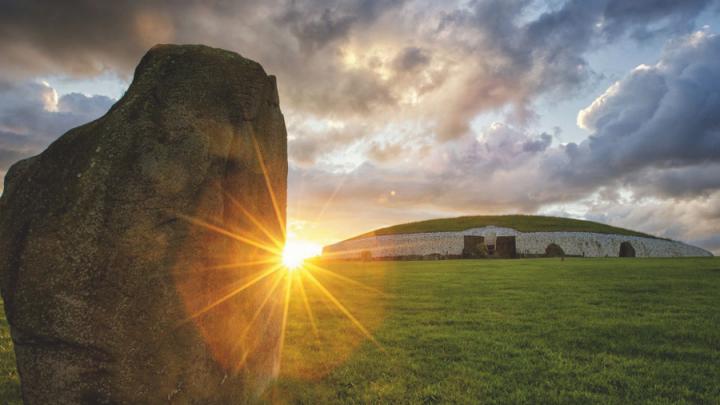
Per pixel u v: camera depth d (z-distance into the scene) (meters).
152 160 4.78
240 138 5.85
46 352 4.48
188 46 5.58
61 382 4.45
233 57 5.90
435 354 9.23
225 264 5.73
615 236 58.38
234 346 5.94
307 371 8.14
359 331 11.48
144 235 4.65
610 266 29.56
